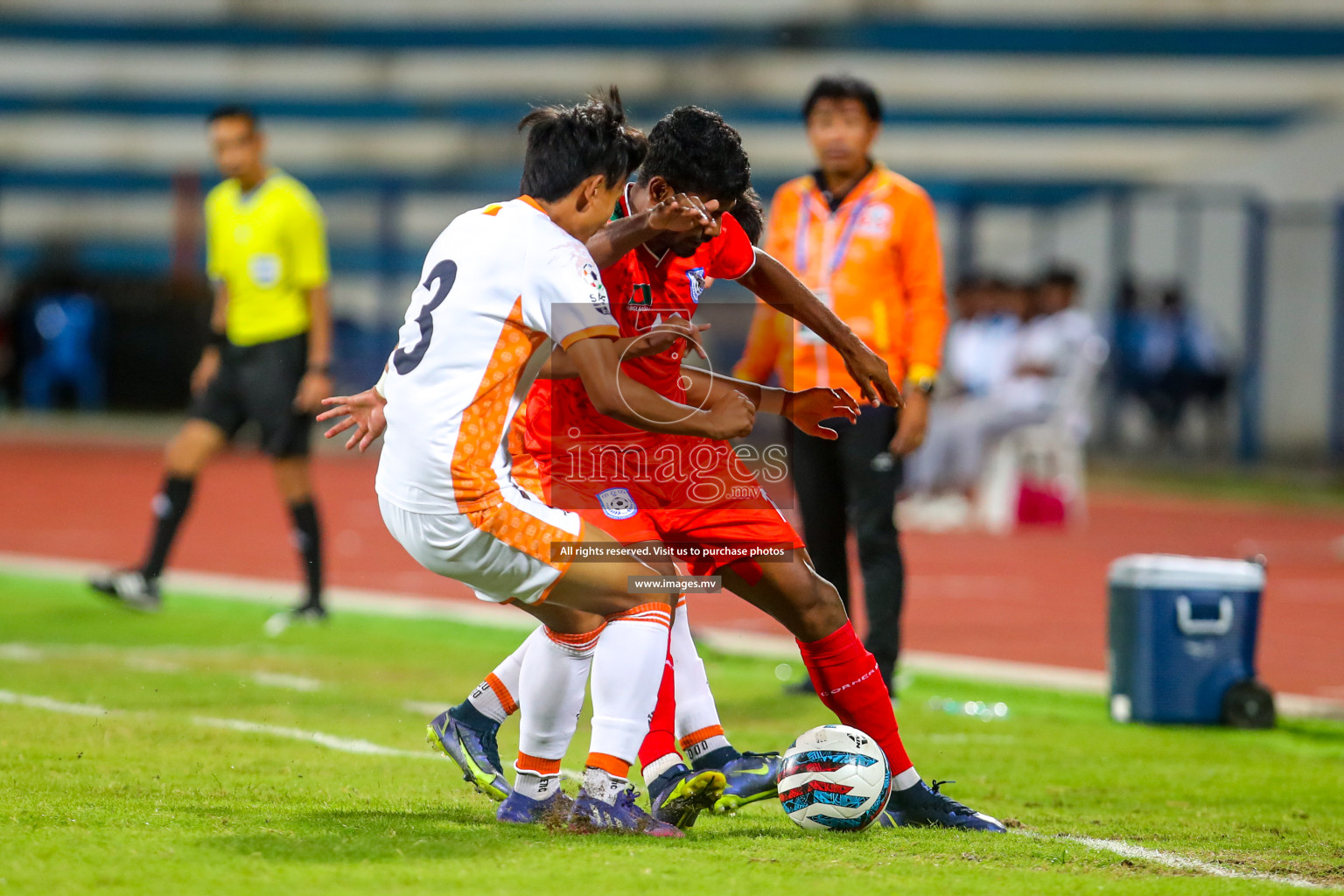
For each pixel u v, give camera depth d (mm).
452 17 112438
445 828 14516
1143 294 83688
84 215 116000
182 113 115188
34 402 96000
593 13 110375
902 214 22984
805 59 106812
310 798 15883
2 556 40750
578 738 20484
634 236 14391
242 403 30359
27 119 115625
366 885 12312
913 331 23047
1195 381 80375
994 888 12867
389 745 19359
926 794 15828
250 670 24844
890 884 12898
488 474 13766
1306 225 80500
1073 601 37250
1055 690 25469
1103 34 104000
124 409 95812
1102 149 103938
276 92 114500
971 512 55656
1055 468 53312
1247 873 14047
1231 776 19078
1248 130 102875
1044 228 91562
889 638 22844
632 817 14641
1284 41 102125
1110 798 17656
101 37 115438
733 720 21625
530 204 14133
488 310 13727
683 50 109812
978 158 104750
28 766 17094
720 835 14969
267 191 29875
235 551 42906
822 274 23000
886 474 22656
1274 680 27953
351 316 95750
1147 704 22828
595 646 14883
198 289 95562
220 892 12000
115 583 30234
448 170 113000
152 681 23562
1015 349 53250
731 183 15375
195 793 15930
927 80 105312
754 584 15539
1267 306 81438
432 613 32000
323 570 30469
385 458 14141
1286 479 73375
